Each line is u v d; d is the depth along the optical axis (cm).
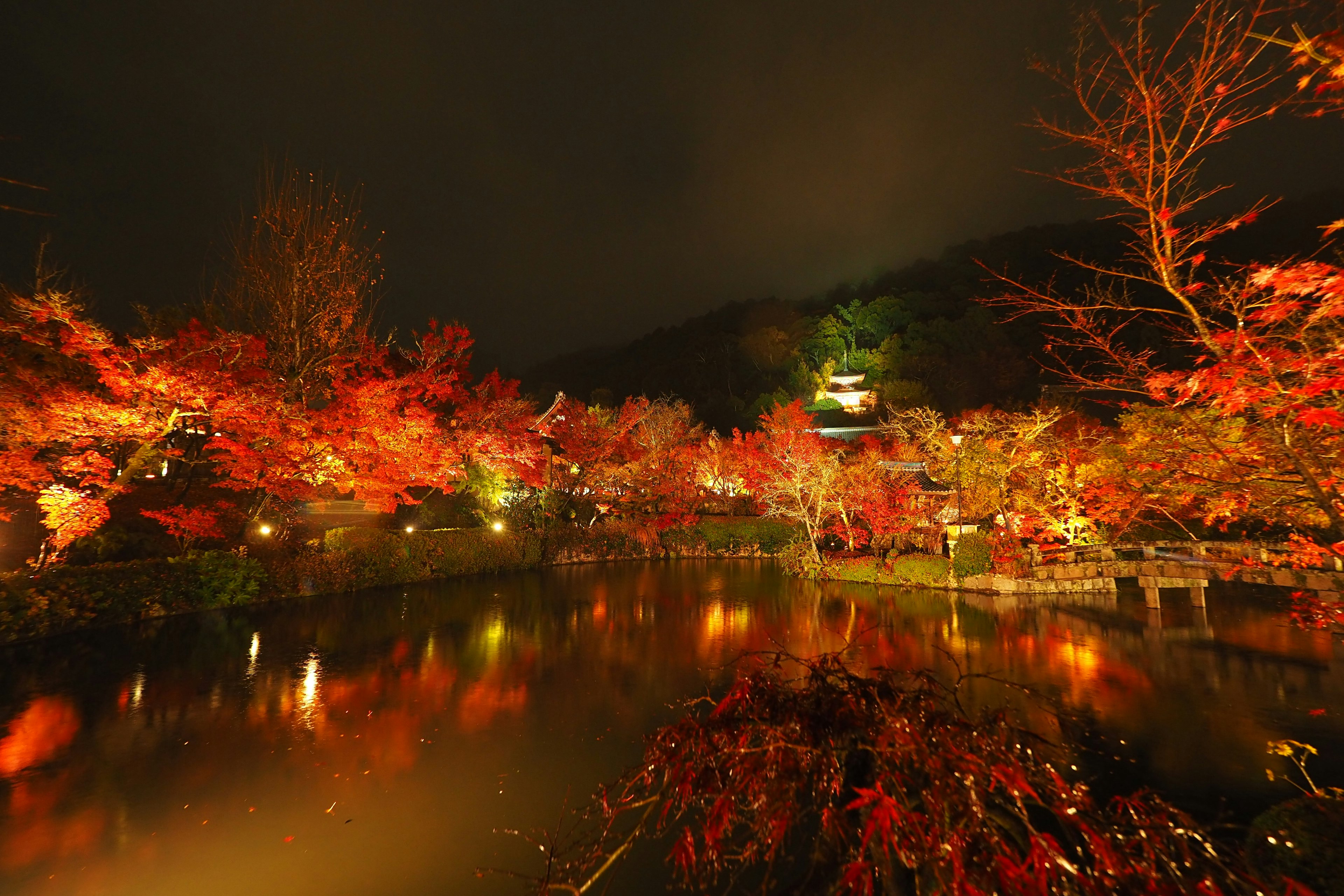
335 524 2541
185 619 1489
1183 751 812
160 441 1585
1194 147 363
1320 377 342
